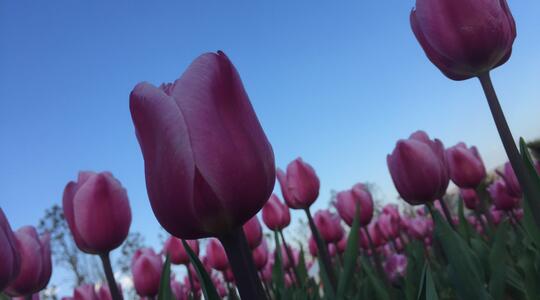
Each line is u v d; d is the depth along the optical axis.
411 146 0.34
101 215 0.31
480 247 0.36
